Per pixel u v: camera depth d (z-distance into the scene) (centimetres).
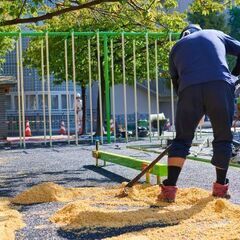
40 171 895
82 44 2134
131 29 1927
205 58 517
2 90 2534
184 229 408
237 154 937
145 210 485
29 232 427
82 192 617
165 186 527
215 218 446
